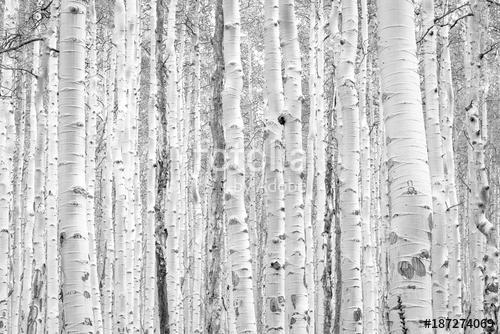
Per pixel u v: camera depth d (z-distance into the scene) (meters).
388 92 3.46
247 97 23.00
